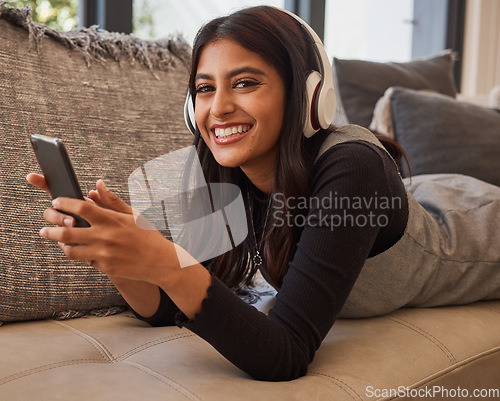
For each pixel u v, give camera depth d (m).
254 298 1.11
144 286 0.93
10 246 0.94
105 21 1.91
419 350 0.90
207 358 0.82
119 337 0.91
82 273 1.01
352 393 0.75
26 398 0.67
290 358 0.75
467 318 1.05
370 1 3.16
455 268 1.08
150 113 1.25
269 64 0.84
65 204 0.64
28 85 1.07
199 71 0.87
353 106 1.93
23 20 1.11
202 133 0.91
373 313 1.02
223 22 0.86
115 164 1.13
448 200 1.21
